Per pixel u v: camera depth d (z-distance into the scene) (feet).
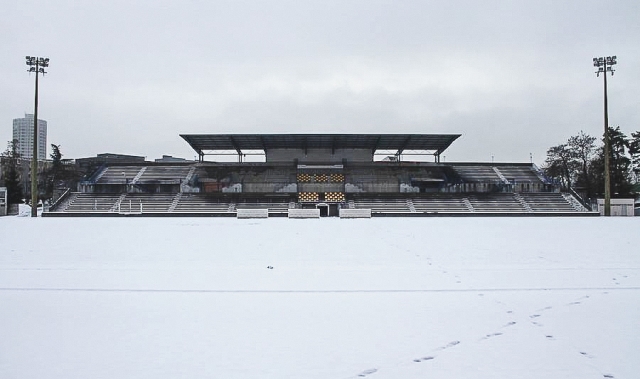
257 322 24.91
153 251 57.77
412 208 205.36
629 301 28.89
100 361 19.31
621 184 242.58
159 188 216.33
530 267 43.06
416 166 221.87
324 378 17.54
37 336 22.54
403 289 33.24
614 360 19.15
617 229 99.04
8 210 202.69
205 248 61.52
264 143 215.92
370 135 201.87
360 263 46.78
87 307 28.09
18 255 53.01
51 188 313.73
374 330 23.41
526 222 135.03
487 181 221.25
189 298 30.63
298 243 68.85
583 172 268.21
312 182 222.07
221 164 218.79
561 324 24.09
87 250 58.49
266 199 211.20
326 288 33.83
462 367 18.56
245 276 39.04
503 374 17.84
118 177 221.87
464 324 24.31
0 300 29.81
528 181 222.89
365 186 221.46
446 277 37.96
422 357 19.69
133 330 23.52
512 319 25.11
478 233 88.38
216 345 21.27
